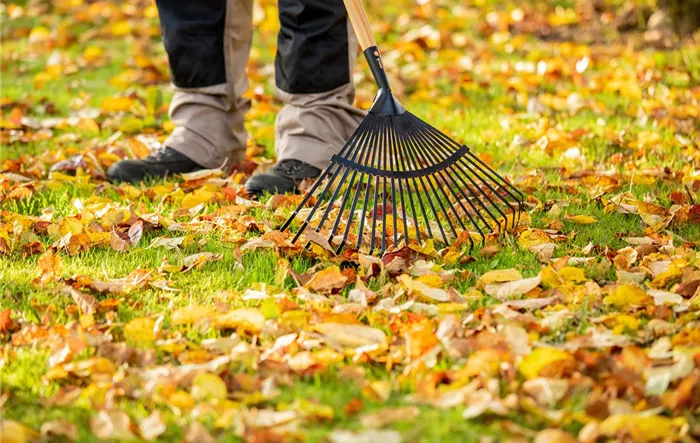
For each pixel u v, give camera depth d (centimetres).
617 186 325
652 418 166
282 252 263
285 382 190
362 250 267
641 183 330
